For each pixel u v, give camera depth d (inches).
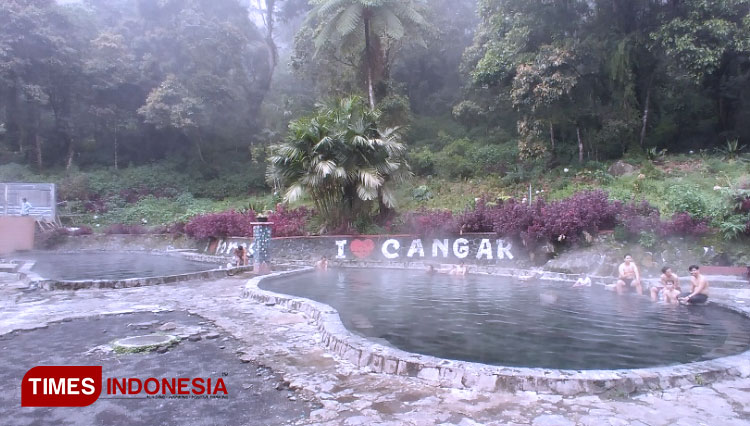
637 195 548.1
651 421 122.6
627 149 701.3
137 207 1034.7
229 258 644.1
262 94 1323.8
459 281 419.8
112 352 193.0
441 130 976.3
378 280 430.3
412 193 751.1
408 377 160.1
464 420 125.1
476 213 547.2
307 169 607.5
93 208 1024.9
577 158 727.7
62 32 1110.4
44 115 1197.7
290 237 647.8
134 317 265.6
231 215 755.4
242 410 135.3
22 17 1023.6
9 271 508.7
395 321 239.0
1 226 805.2
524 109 689.0
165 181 1138.0
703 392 142.3
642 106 702.5
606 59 663.8
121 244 865.5
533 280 425.7
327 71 911.0
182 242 838.5
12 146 1184.2
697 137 733.3
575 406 133.4
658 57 642.8
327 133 605.6
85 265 591.5
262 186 1115.9
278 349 198.2
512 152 784.3
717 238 415.2
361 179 594.2
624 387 143.4
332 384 155.4
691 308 279.0
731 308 267.3
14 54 1025.5
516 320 241.9
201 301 319.0
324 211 657.0
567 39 647.8
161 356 188.2
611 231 454.6
